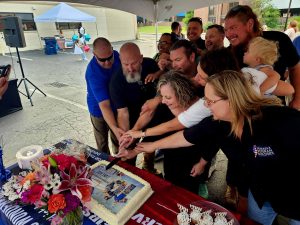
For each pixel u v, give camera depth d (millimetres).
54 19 10328
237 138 982
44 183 822
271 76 1292
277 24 5965
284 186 953
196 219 910
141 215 1041
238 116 875
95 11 15172
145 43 14758
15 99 4305
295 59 1784
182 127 1357
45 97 5129
